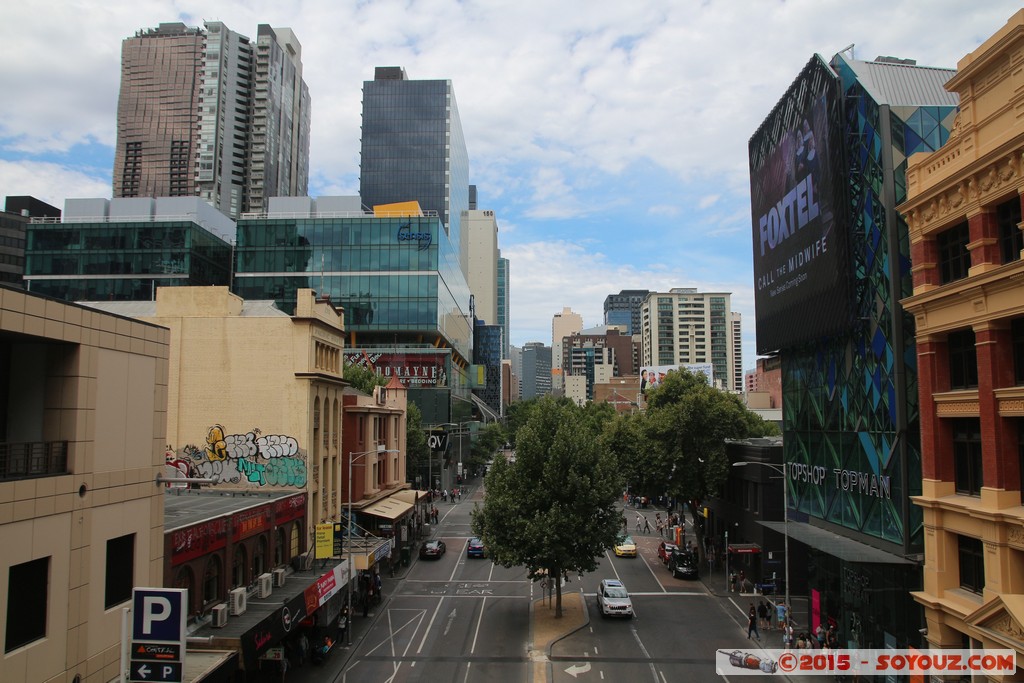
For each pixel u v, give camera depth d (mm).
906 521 25812
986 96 20562
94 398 18203
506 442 137375
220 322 38312
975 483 21156
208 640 21859
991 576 19562
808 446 35781
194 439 37688
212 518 25594
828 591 32781
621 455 53938
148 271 95688
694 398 50812
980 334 20141
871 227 28672
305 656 30469
